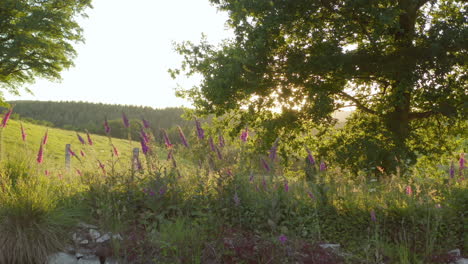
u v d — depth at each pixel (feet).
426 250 18.89
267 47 40.37
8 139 62.03
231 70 39.04
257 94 42.78
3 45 85.35
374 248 19.07
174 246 14.90
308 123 47.91
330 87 43.96
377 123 44.55
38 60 92.89
